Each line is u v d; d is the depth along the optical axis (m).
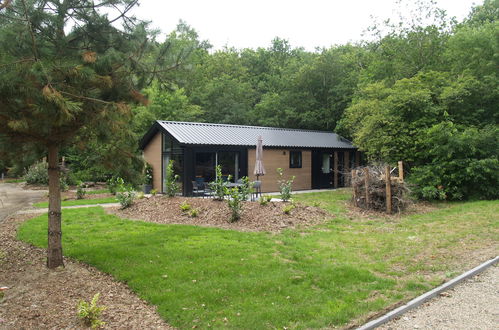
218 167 12.16
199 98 33.00
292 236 8.46
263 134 20.36
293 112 29.62
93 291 5.19
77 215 11.38
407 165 16.83
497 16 30.36
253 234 8.52
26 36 4.71
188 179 15.98
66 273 5.90
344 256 6.79
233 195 10.02
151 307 4.69
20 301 4.82
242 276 5.64
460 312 4.62
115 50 5.52
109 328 4.09
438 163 15.23
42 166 25.25
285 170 19.78
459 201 14.76
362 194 12.98
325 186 21.88
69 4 5.39
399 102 16.39
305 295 4.93
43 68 4.44
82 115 5.31
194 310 4.48
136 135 6.47
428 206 13.69
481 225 9.53
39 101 4.48
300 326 4.08
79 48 5.46
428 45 21.73
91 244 7.68
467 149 14.70
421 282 5.51
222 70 42.16
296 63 36.12
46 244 7.85
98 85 5.29
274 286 5.21
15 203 16.03
